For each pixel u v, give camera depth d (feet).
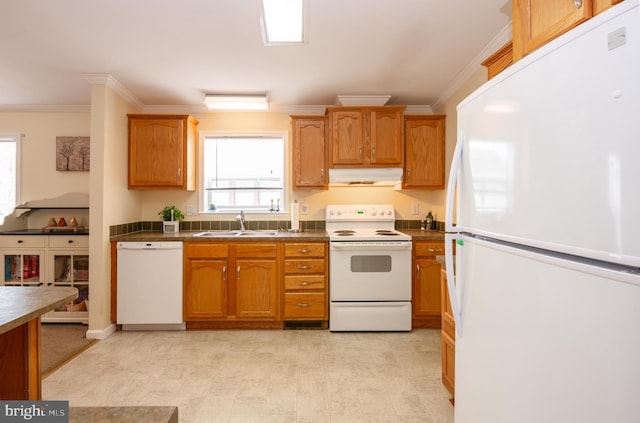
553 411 2.41
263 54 8.19
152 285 9.89
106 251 9.61
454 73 9.36
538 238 2.53
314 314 10.04
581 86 2.14
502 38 7.41
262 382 7.04
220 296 10.02
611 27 1.94
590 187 2.08
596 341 2.06
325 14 6.53
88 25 6.89
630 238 1.84
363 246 9.84
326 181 11.17
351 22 6.82
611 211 1.95
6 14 6.48
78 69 8.98
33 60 8.47
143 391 6.68
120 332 9.90
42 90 10.53
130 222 11.12
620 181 1.90
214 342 9.16
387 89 10.55
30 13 6.46
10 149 12.29
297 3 5.92
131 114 10.66
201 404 6.25
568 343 2.27
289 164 12.24
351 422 5.76
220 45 7.74
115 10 6.38
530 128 2.62
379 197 12.26
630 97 1.84
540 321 2.54
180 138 10.90
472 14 6.59
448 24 6.95
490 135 3.21
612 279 1.95
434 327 10.30
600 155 2.01
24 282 10.69
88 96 11.09
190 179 11.45
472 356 3.62
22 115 12.19
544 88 2.46
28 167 12.17
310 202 12.23
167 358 8.16
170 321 9.92
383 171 10.89
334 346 8.89
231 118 12.16
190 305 9.97
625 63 1.87
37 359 3.82
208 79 9.66
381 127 10.84
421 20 6.79
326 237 10.05
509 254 2.92
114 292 9.84
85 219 12.37
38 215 12.19
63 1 6.09
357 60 8.52
